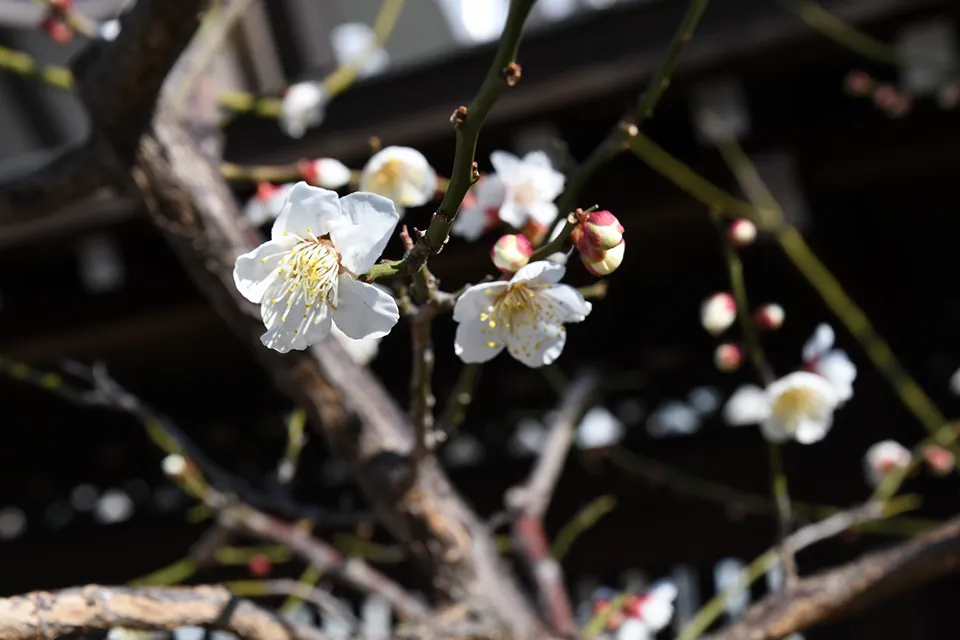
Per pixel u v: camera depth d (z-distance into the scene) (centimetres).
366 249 25
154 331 79
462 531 39
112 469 101
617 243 27
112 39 36
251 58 56
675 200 65
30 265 82
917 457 50
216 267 37
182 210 37
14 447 100
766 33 55
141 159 37
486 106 25
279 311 26
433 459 39
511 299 29
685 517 82
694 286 77
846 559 72
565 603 44
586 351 82
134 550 99
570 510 85
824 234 66
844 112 67
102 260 88
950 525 37
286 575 85
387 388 82
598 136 67
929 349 76
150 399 94
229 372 92
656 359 81
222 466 96
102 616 30
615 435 80
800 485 77
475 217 34
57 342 81
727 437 81
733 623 39
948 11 59
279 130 63
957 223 75
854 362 73
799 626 38
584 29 58
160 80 36
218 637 39
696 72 60
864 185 69
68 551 101
